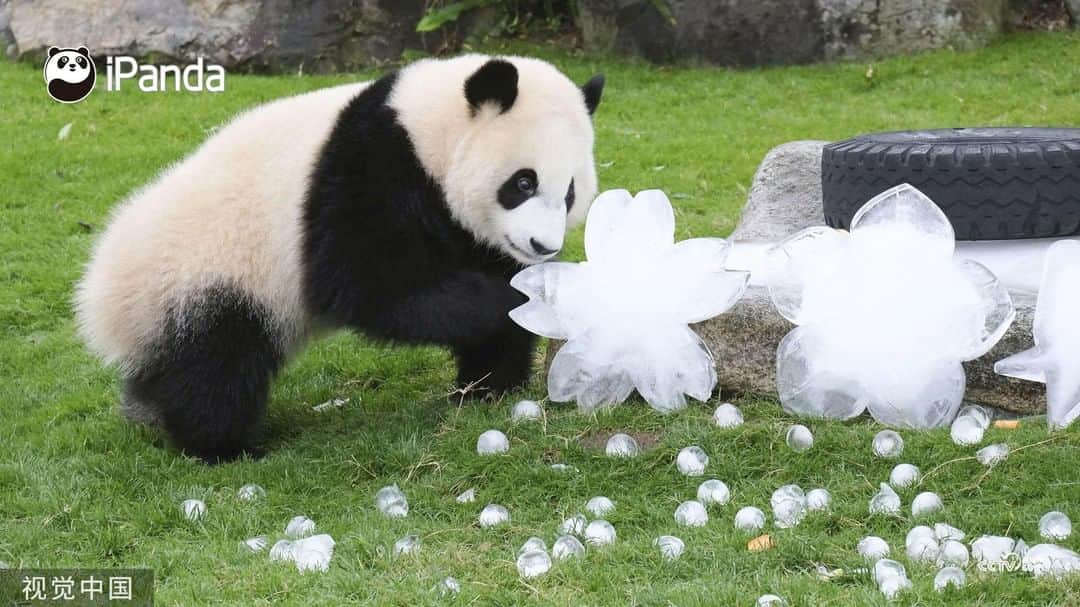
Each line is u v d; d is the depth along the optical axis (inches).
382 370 285.9
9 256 370.0
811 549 171.8
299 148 225.6
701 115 497.7
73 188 419.8
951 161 243.4
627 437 209.3
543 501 198.4
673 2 560.7
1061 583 155.7
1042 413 213.0
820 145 322.7
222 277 223.3
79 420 263.3
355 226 217.0
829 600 154.9
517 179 214.8
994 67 523.5
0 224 392.5
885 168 248.5
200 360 225.8
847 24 548.7
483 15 577.0
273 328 230.1
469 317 224.5
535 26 603.2
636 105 510.9
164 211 229.6
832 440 203.8
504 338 243.6
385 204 217.6
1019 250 243.8
